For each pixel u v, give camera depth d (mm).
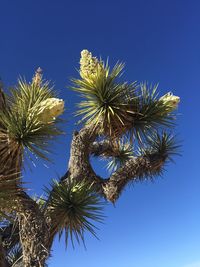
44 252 5555
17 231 7145
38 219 5656
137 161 7305
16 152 4750
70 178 6520
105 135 6906
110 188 7074
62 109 4812
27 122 4719
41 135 4750
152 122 6965
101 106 6598
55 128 4844
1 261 5047
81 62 6746
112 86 6645
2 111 4902
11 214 5734
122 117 6719
